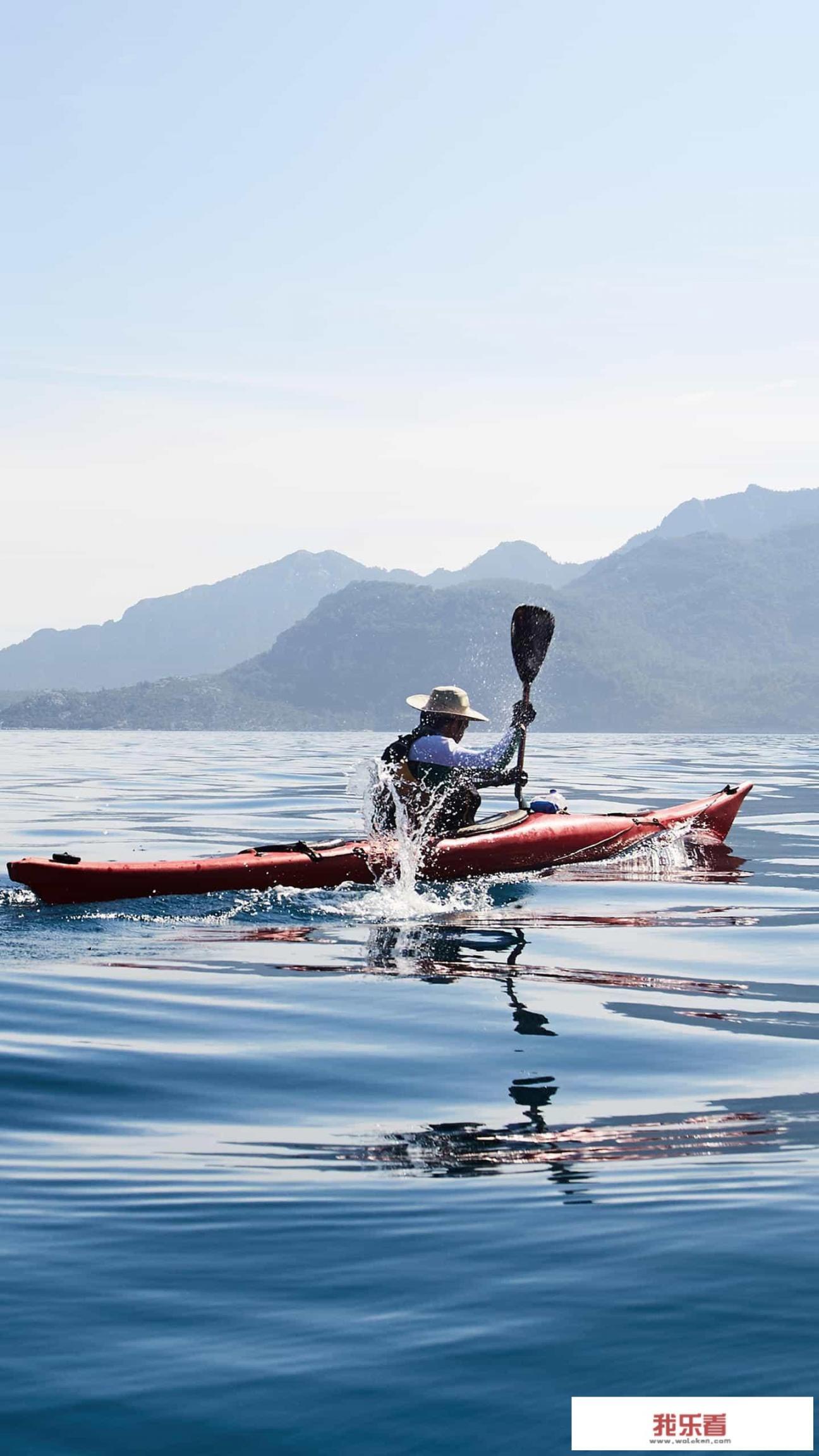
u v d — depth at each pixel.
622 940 7.43
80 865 8.07
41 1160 3.61
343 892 8.74
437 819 9.44
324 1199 3.31
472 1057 4.79
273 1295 2.79
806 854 12.26
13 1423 2.32
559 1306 2.73
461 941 7.36
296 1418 2.34
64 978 6.23
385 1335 2.62
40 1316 2.69
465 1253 2.99
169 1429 2.31
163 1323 2.67
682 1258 2.95
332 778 27.45
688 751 57.59
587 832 10.79
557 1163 3.58
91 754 47.91
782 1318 2.67
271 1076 4.51
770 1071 4.59
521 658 9.81
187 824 14.86
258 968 6.53
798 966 6.69
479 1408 2.37
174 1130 3.90
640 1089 4.36
